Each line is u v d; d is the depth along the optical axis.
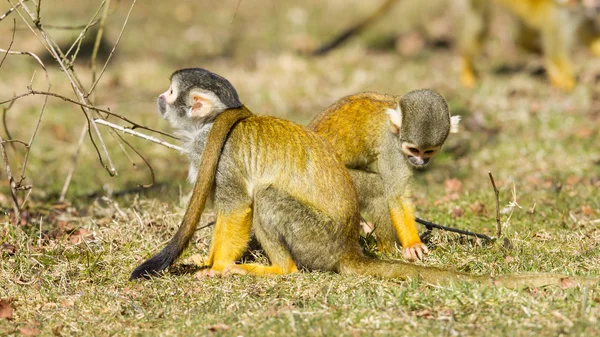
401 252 10.69
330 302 8.63
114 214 12.33
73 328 8.41
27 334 8.27
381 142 10.79
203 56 26.20
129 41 27.02
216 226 9.88
